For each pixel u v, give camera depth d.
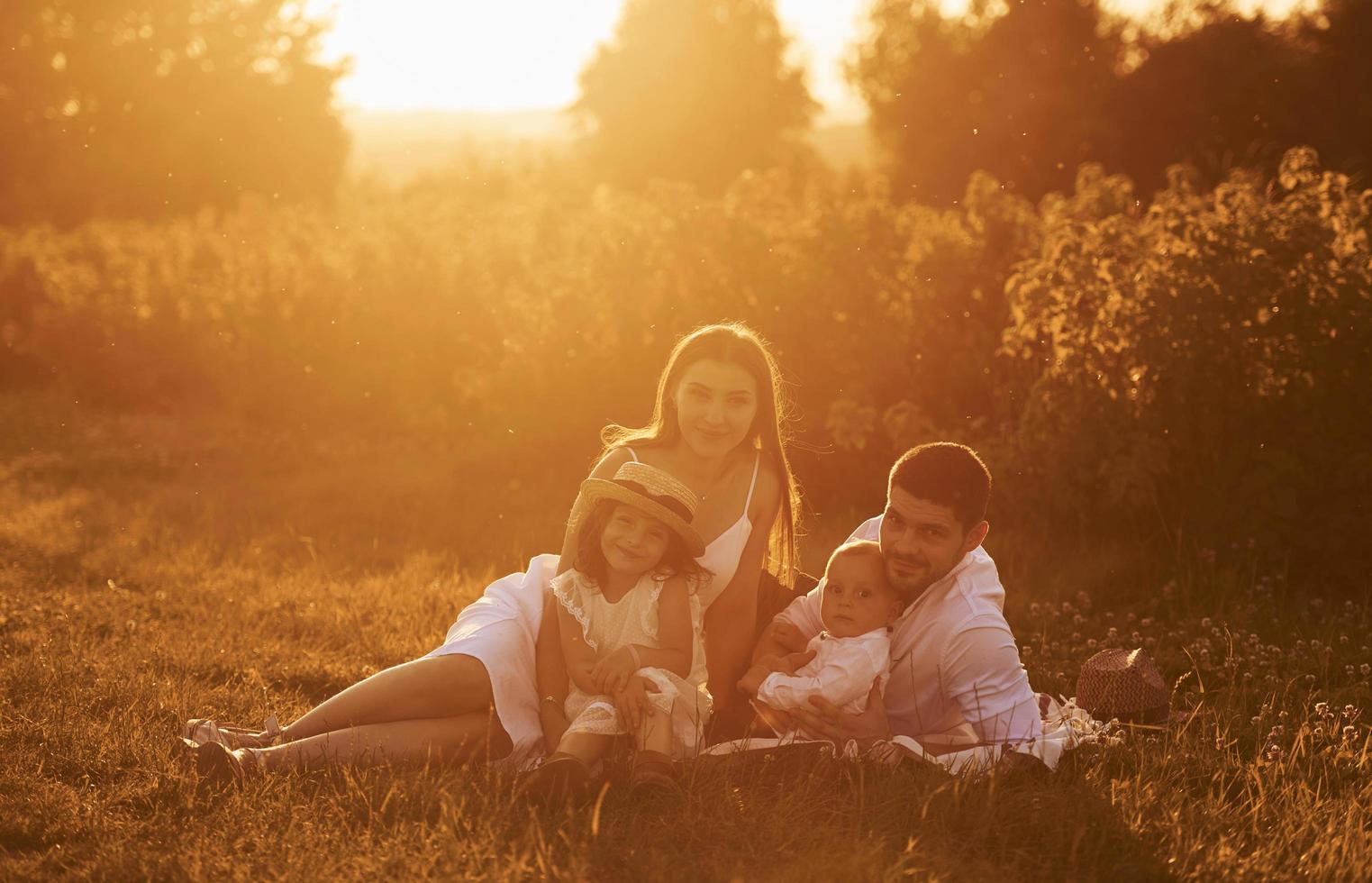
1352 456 7.36
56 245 18.81
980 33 32.69
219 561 8.11
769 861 3.44
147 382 15.56
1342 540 7.21
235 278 15.81
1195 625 6.29
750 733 4.23
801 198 11.67
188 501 10.16
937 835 3.58
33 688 4.91
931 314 9.60
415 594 7.06
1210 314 7.53
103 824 3.63
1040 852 3.53
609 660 3.99
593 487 4.11
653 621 4.05
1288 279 7.64
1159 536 7.80
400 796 3.70
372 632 6.27
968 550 4.11
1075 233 8.45
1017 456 8.23
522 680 4.18
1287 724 4.74
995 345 9.41
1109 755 4.21
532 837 3.45
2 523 9.05
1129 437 7.72
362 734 4.02
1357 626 6.19
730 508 4.40
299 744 4.00
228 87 41.53
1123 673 4.65
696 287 10.38
